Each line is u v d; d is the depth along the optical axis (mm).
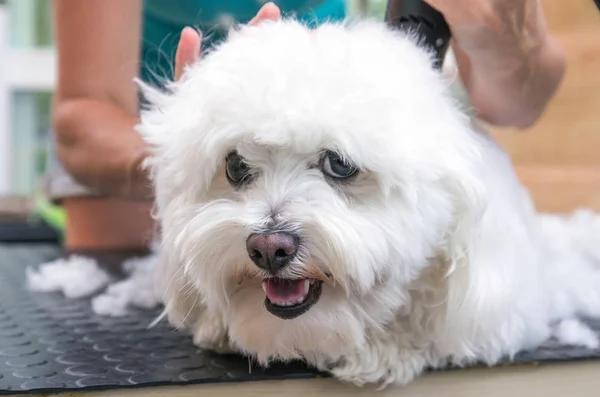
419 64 869
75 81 1583
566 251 1300
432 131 804
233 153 812
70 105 1555
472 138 876
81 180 1521
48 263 1607
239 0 1453
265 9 924
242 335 840
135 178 1361
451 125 835
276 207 790
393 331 883
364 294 820
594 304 1109
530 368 889
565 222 1552
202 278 826
